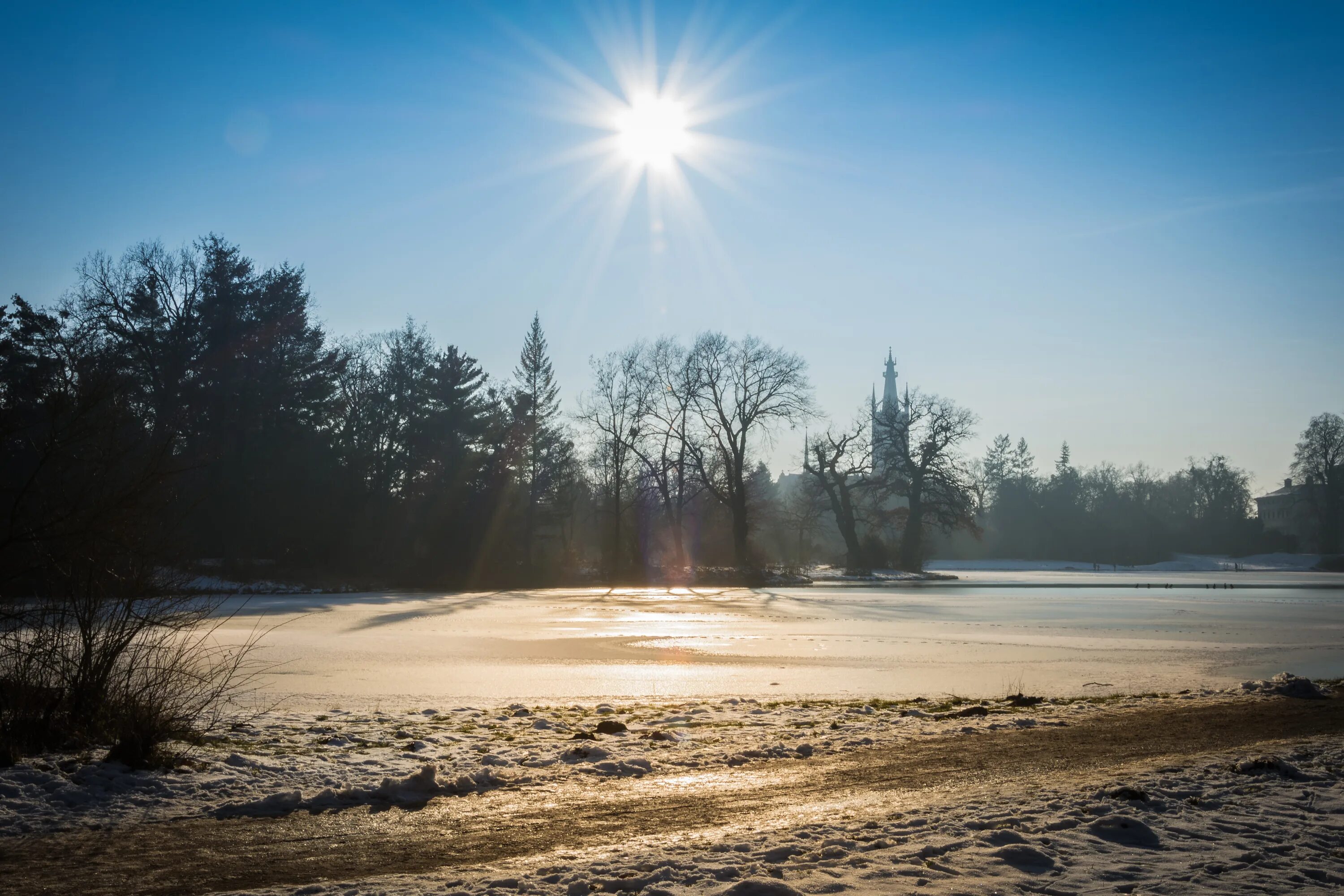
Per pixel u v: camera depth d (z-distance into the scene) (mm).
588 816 7562
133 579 10227
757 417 67312
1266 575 90750
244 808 7551
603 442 69812
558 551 70062
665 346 68125
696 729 11984
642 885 5680
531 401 68312
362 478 60594
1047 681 18188
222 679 16250
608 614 36062
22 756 8641
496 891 5590
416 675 18016
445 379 64938
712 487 67750
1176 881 5711
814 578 71312
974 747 10641
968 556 132625
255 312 54344
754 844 6590
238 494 51500
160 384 50625
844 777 9062
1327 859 6156
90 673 9867
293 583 51188
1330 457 112062
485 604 41375
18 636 9727
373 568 59375
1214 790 8062
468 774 8797
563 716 13102
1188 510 140750
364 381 65625
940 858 6180
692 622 32281
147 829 6922
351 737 10836
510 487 65312
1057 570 103812
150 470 10570
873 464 78188
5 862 6094
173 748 9414
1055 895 5477
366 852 6512
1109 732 11602
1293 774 8695
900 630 29625
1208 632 29688
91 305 49125
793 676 18469
